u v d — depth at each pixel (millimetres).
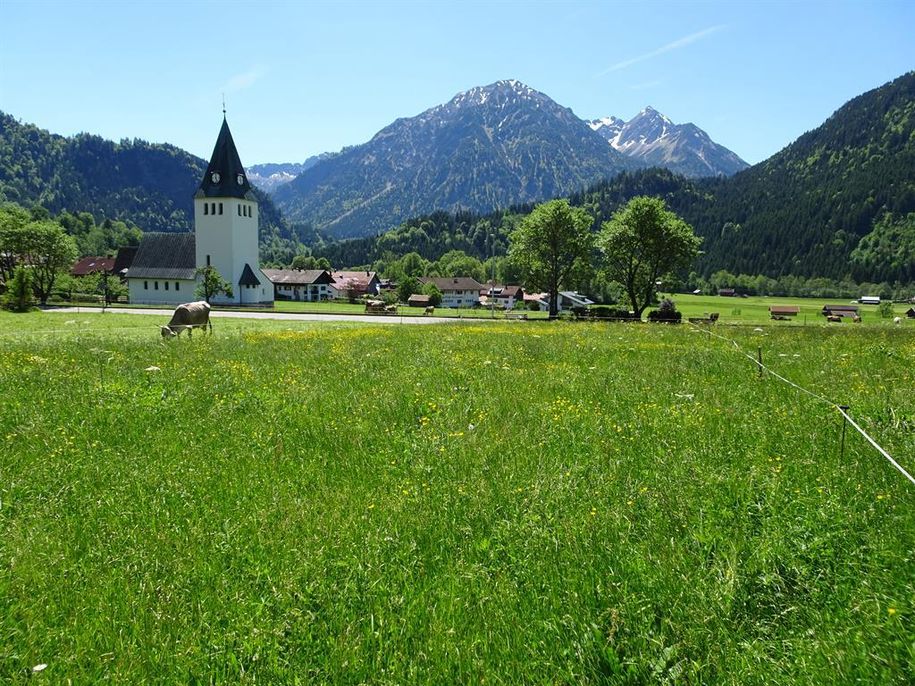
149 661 3553
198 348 21047
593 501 5695
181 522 5449
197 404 10320
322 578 4383
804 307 144125
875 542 4547
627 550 4676
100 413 9430
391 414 9539
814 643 3498
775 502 5387
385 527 5219
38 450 7547
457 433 8234
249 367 15344
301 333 30828
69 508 5730
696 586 4129
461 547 4941
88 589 4316
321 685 3334
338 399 10734
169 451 7543
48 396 10812
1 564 4680
